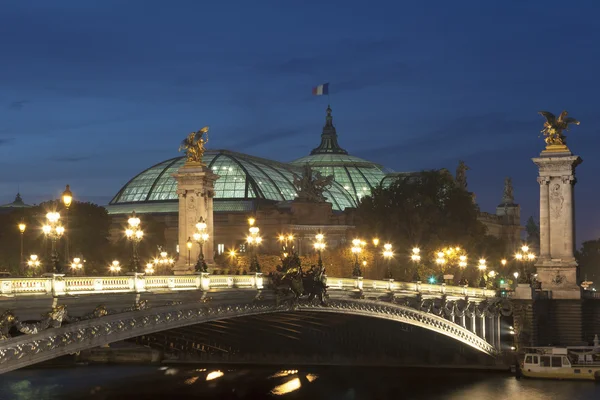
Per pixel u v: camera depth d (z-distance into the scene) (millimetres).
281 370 108062
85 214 167250
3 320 43812
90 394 91812
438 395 95188
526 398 93625
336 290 84750
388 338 109562
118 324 53344
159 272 128250
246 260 154000
